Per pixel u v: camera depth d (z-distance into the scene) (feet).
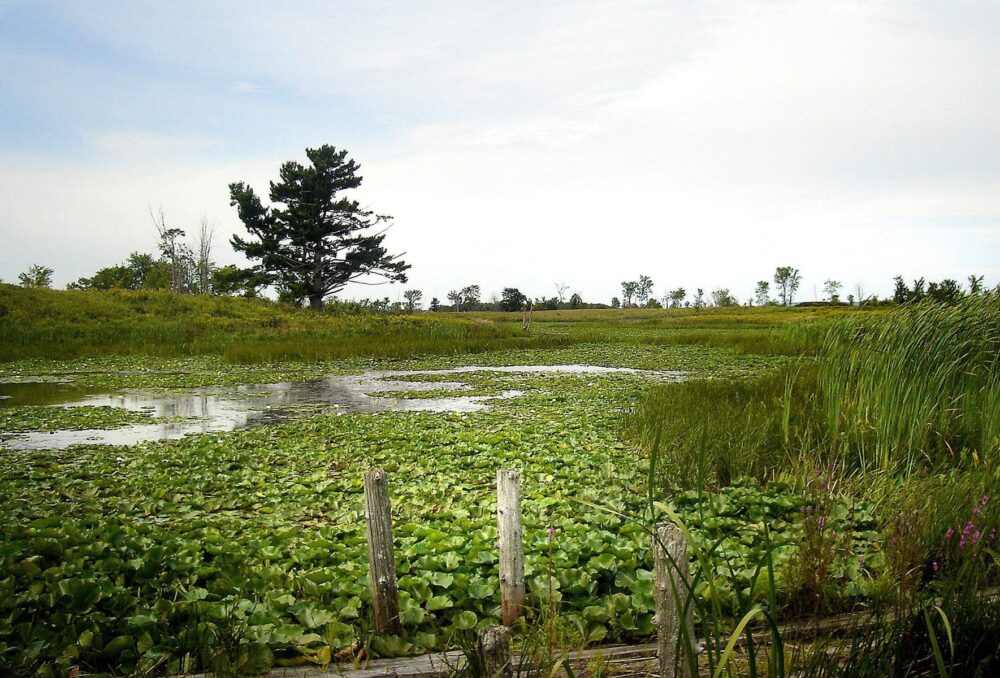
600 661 12.86
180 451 35.09
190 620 14.56
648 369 78.69
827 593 15.70
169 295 146.10
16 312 113.39
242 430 42.24
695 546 10.69
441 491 26.25
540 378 70.74
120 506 24.91
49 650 13.60
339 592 16.30
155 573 17.30
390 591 14.47
